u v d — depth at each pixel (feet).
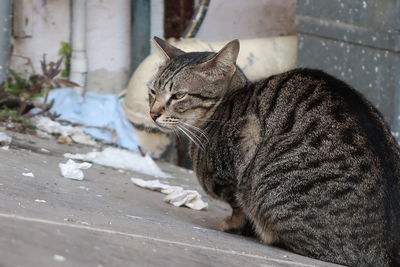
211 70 18.65
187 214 20.02
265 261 14.39
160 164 27.22
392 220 16.20
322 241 16.35
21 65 29.45
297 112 17.31
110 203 18.70
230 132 18.02
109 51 30.45
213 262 12.98
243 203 17.98
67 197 17.90
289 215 16.60
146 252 12.39
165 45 20.70
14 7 29.07
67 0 29.58
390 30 25.40
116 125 28.48
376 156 16.52
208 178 18.72
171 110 18.85
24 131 25.98
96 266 10.80
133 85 28.25
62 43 29.81
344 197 16.14
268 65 29.50
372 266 16.15
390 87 25.79
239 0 31.53
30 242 10.95
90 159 24.06
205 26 31.48
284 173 16.76
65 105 28.68
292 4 31.83
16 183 17.74
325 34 27.37
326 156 16.51
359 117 17.08
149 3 30.19
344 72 27.04
